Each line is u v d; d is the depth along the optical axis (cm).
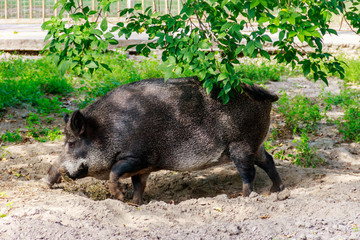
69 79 2078
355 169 1327
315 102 1873
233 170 1265
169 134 993
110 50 2472
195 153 1006
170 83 1021
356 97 1892
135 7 980
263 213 857
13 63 2258
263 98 997
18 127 1599
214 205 904
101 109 1015
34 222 764
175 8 3344
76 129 990
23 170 1216
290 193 976
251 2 786
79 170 1030
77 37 930
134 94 1012
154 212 875
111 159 1010
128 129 991
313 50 2394
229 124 994
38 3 3825
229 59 951
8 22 3681
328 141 1499
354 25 1060
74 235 727
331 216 809
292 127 1588
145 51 1034
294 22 784
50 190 1038
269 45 2417
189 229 774
